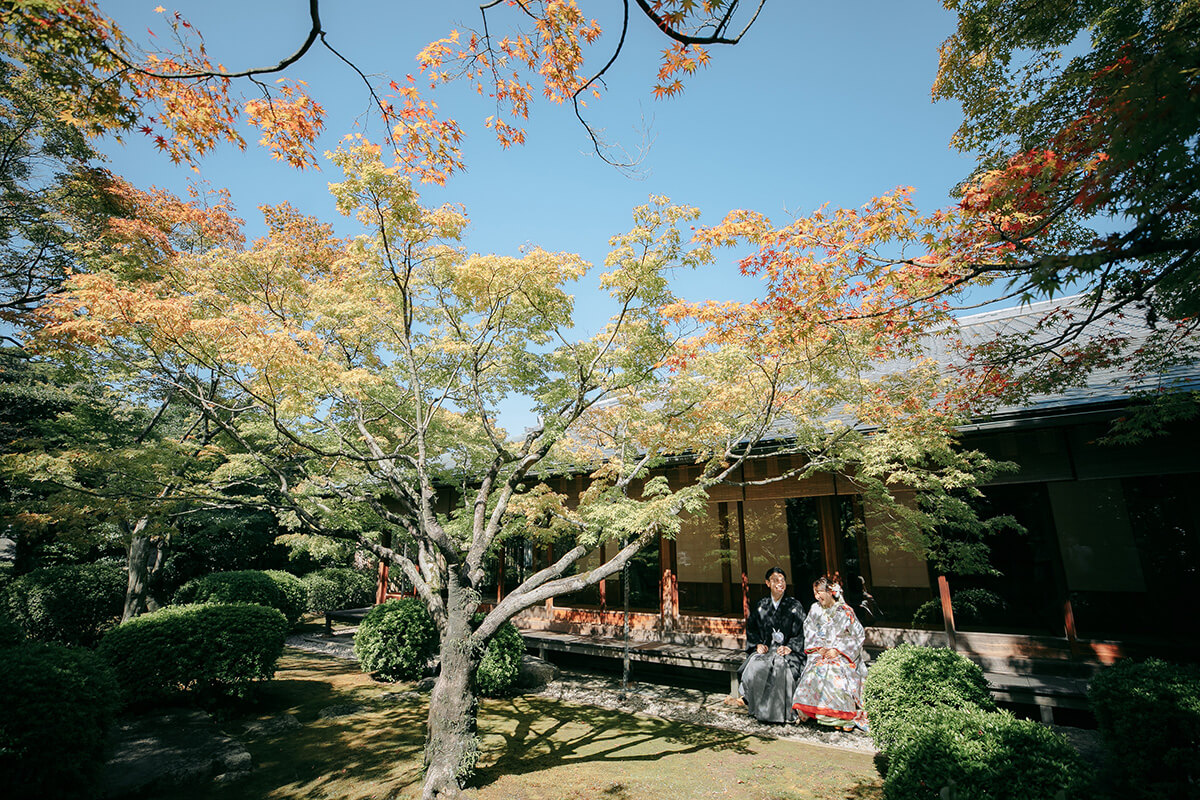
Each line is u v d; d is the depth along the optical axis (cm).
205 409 614
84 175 955
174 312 524
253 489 1149
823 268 436
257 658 750
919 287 408
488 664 808
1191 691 407
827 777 515
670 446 642
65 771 455
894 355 554
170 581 1628
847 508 868
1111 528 736
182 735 620
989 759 362
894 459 660
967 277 357
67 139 969
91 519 743
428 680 913
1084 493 761
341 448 708
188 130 336
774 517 943
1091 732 574
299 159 375
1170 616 686
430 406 756
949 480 622
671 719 703
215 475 809
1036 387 546
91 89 304
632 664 979
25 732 439
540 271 559
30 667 465
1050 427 657
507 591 1241
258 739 644
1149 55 306
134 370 799
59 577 1184
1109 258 295
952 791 341
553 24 306
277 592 1263
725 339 555
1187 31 292
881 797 472
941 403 628
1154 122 247
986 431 666
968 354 666
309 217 784
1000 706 656
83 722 474
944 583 726
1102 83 318
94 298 515
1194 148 255
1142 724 414
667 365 605
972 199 364
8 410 1420
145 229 735
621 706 766
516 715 729
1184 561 686
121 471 716
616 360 606
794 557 913
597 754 582
